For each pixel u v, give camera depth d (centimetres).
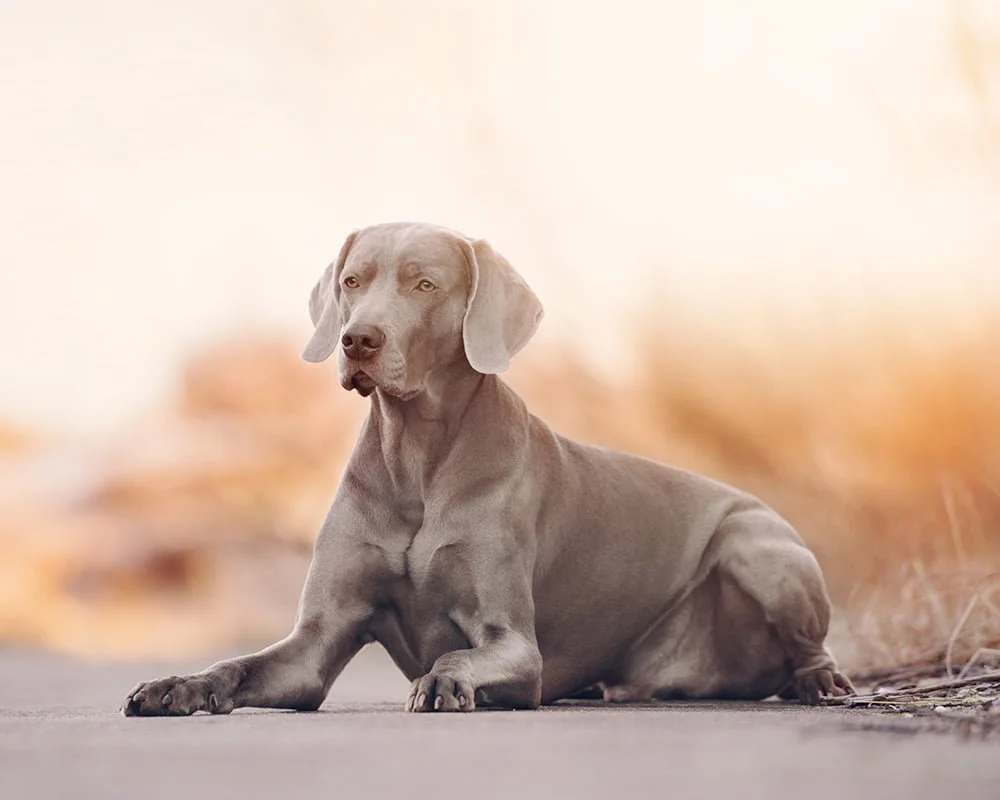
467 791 257
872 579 991
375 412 542
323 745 335
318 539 541
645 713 463
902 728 385
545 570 562
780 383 1138
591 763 298
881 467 1050
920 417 1041
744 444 1162
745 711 489
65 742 348
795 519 1081
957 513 962
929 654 730
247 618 1418
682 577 607
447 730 376
